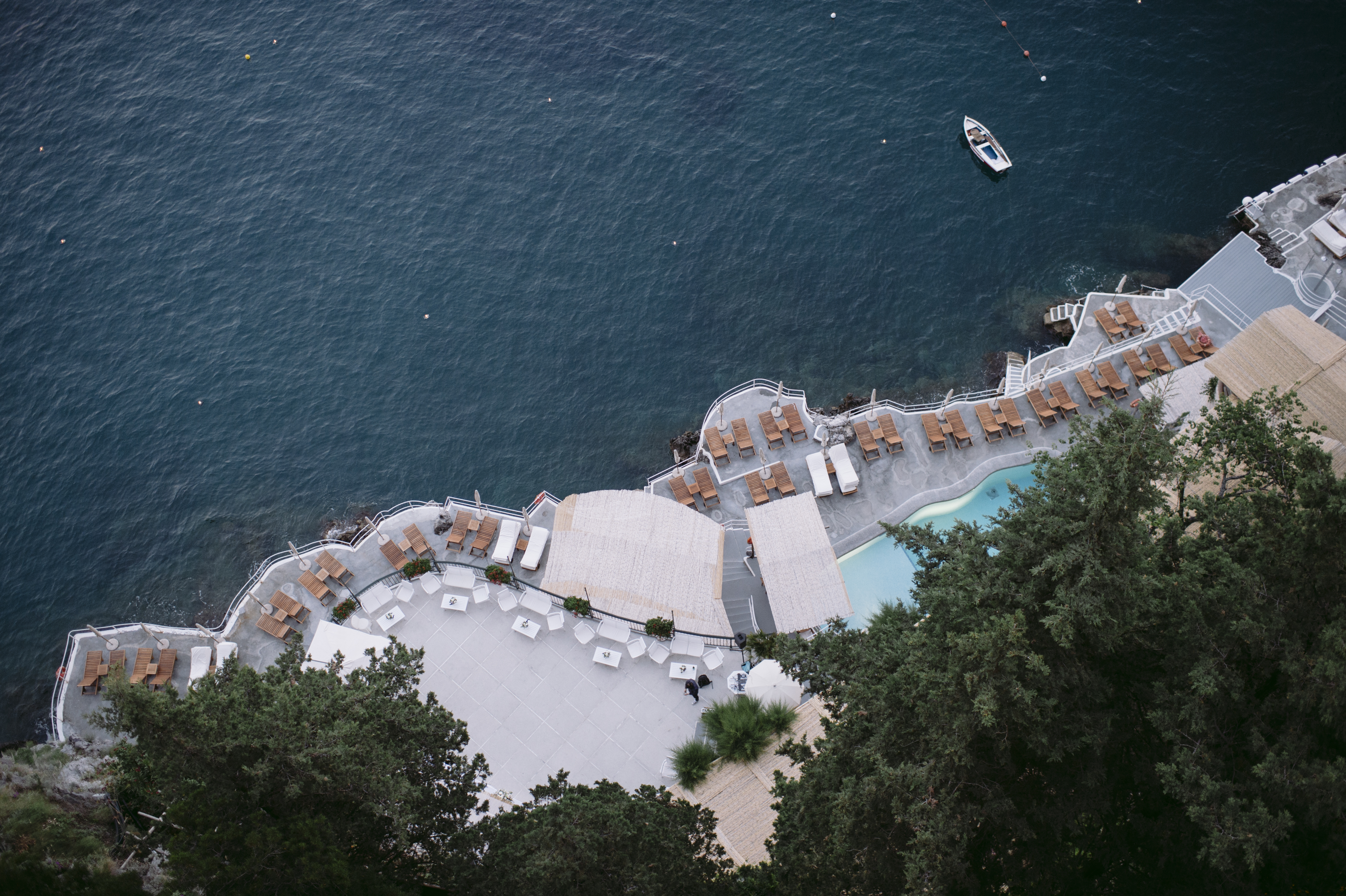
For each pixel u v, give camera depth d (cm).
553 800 3086
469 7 7275
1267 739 2578
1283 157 6194
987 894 2681
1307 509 2588
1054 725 2470
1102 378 5128
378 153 6650
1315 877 2531
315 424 5719
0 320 6119
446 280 6134
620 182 6462
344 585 4884
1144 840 2695
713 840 2959
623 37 7088
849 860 2639
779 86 6806
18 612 5303
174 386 5869
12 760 3897
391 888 2534
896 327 5844
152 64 7131
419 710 2950
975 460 5041
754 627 4512
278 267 6231
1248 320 5312
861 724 2709
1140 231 6016
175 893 2389
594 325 5953
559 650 4453
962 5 7044
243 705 2664
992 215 6166
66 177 6656
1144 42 6744
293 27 7250
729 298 6006
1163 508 3050
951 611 2536
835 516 4916
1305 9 6769
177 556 5416
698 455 5238
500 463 5559
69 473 5650
